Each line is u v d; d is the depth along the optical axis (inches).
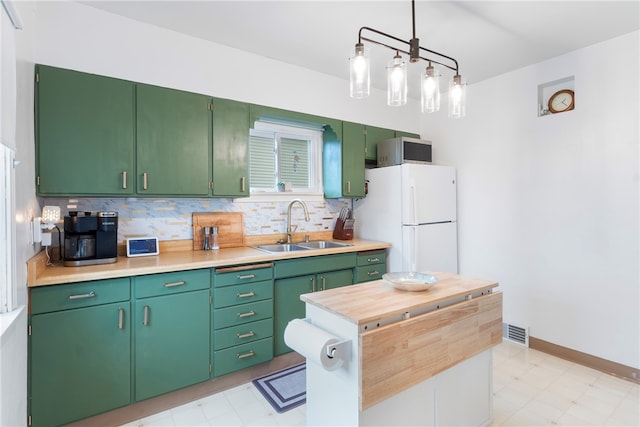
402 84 64.7
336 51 110.9
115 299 74.1
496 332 72.7
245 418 79.4
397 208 126.2
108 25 88.5
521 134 119.6
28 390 65.4
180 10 87.5
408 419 59.1
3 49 47.2
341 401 55.1
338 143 131.9
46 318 66.9
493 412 80.1
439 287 69.7
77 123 79.7
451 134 143.6
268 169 128.2
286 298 103.0
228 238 114.5
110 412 75.7
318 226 138.4
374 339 51.0
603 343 100.6
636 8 83.0
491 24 91.4
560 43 101.6
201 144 97.8
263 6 85.3
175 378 82.0
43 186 75.6
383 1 82.2
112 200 94.8
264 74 115.0
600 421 76.9
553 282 111.6
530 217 117.3
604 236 99.9
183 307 83.0
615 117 97.5
